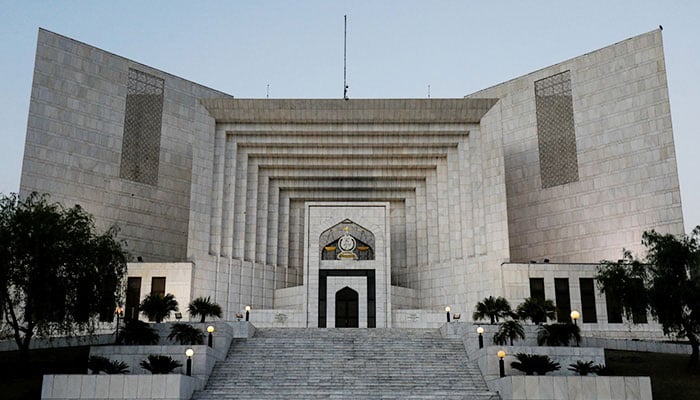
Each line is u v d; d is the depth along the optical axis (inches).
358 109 2268.7
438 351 1576.0
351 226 2251.5
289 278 2365.9
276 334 1733.5
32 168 2175.2
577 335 1593.3
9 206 1557.6
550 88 2518.5
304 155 2346.2
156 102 2486.5
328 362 1501.0
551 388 1261.1
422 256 2370.8
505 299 1910.7
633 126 2304.4
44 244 1487.5
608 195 2317.9
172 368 1365.7
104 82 2369.6
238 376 1428.4
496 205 2208.4
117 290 1635.1
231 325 1676.9
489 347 1417.3
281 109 2271.2
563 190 2420.0
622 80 2353.6
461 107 2277.3
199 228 2203.5
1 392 1330.0
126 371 1407.5
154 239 2400.3
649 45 2314.2
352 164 2368.4
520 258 2474.2
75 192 2245.3
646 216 2226.9
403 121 2311.8
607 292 1699.1
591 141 2388.0
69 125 2271.2
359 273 2206.0
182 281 2132.1
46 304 1476.4
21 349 1466.5
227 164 2308.1
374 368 1471.5
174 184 2486.5
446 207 2341.3
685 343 1717.5
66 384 1262.3
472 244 2249.0
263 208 2362.2
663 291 1534.2
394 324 2172.7
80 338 1768.0
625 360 1589.6
